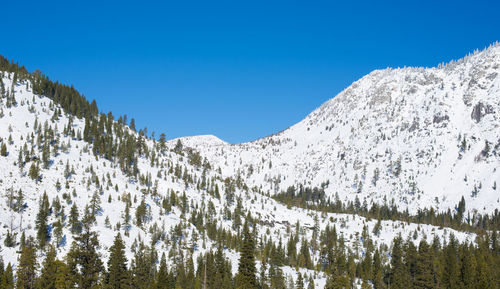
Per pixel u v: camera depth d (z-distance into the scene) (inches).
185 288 5231.3
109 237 6555.1
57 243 5900.6
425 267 5900.6
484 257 7022.6
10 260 5044.3
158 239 7401.6
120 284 3885.3
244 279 3796.8
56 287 3191.4
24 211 6550.2
